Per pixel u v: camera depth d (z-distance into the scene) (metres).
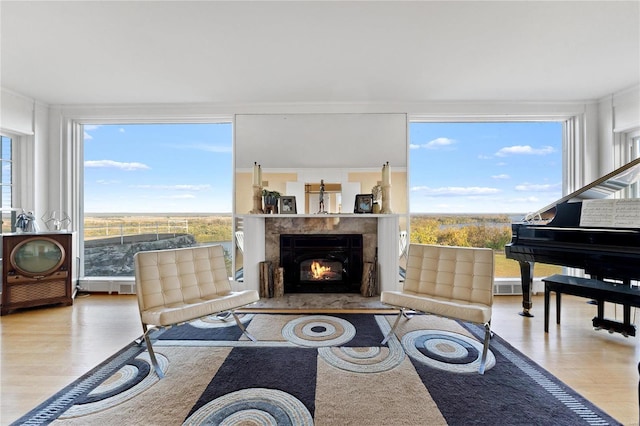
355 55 2.69
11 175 3.62
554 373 1.98
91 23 2.18
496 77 3.14
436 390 1.79
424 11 2.08
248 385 1.84
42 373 1.99
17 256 3.16
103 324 2.87
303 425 1.49
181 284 2.48
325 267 4.09
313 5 2.02
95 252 4.15
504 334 2.60
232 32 2.32
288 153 3.90
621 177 2.48
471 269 2.47
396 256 3.63
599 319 2.62
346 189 3.89
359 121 3.89
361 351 2.29
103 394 1.76
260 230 3.87
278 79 3.18
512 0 1.96
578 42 2.46
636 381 1.89
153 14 2.09
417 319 2.98
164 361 2.14
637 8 2.02
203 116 3.92
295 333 2.63
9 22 2.15
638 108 3.30
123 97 3.66
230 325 2.83
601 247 2.29
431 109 3.85
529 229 2.80
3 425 1.51
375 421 1.53
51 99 3.70
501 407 1.64
